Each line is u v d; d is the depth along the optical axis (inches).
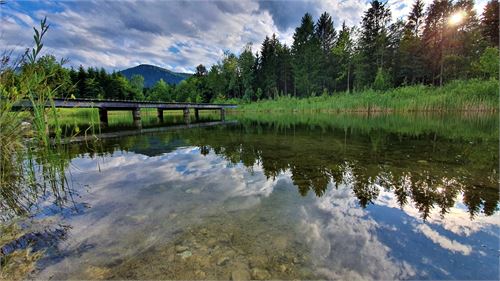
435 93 700.0
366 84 1197.7
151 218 65.9
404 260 47.8
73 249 51.6
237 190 88.1
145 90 2571.4
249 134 267.9
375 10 1197.7
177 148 177.6
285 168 117.6
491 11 1082.7
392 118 496.1
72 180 100.0
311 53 1344.7
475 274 43.8
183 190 88.1
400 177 100.0
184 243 54.1
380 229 59.6
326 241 54.6
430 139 205.8
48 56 109.7
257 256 49.4
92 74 1715.1
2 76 94.7
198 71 2426.2
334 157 140.2
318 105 941.2
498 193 81.5
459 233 57.3
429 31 1031.6
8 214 68.4
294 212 69.6
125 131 312.3
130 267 46.3
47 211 70.2
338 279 42.9
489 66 755.4
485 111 542.6
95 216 66.9
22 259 48.1
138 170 116.1
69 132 292.5
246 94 1625.2
